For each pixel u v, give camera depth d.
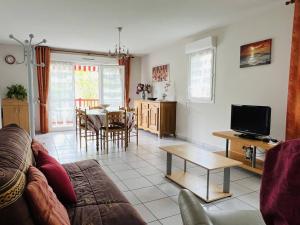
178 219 2.10
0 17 3.64
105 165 3.54
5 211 0.87
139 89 6.79
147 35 4.77
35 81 5.94
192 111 5.12
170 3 3.10
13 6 3.19
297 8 2.82
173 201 2.42
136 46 5.86
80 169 2.21
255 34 3.60
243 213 1.45
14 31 4.45
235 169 3.44
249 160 3.41
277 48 3.29
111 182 1.93
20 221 0.91
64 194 1.51
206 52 4.65
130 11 3.39
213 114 4.52
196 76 4.96
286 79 3.19
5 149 1.29
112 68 7.02
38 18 3.70
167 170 3.05
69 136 5.75
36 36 4.85
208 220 1.11
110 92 7.05
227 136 3.41
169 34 4.70
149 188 2.73
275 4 3.15
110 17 3.65
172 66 5.79
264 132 3.12
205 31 4.46
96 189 1.77
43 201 1.04
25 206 0.96
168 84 5.98
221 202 2.41
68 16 3.60
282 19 3.21
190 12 3.44
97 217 1.38
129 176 3.10
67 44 5.66
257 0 3.01
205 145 4.75
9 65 5.71
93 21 3.85
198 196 2.49
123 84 7.13
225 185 2.56
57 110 6.46
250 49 3.67
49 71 6.05
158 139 5.50
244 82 3.82
